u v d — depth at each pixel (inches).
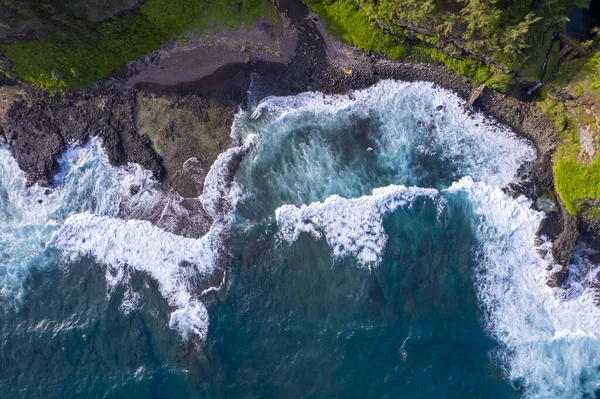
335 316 930.7
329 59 981.8
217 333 925.2
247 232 977.5
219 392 892.6
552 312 949.2
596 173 912.9
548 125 969.5
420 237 971.3
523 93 971.3
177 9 916.0
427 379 900.6
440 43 928.3
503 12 860.6
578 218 953.5
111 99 983.6
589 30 929.5
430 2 831.7
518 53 874.1
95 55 930.1
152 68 968.3
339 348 913.5
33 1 806.5
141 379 892.6
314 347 915.4
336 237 970.1
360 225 973.2
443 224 979.9
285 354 912.9
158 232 973.8
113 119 986.7
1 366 891.4
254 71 988.6
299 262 960.3
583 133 930.7
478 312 942.4
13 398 874.8
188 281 951.6
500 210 981.8
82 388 883.4
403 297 940.6
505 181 988.6
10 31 848.9
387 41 948.0
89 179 986.7
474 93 975.6
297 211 981.2
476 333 932.0
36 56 908.0
